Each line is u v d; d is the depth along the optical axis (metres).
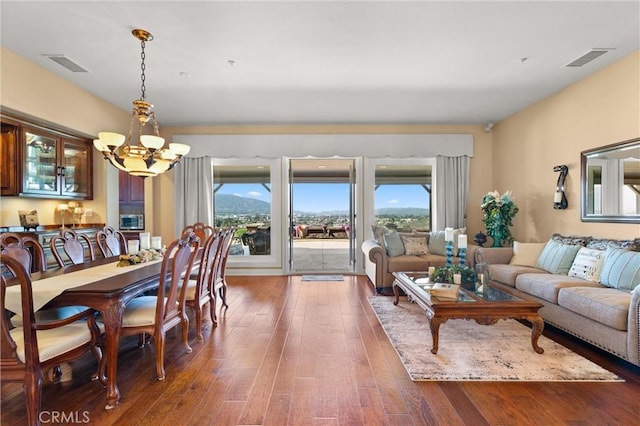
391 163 6.21
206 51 3.30
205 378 2.42
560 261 3.77
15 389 2.31
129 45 3.18
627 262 2.96
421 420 1.93
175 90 4.36
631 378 2.39
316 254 8.44
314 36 3.02
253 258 6.27
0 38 3.05
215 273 3.58
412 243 5.25
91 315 2.17
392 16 2.71
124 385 2.34
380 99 4.73
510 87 4.31
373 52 3.33
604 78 3.72
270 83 4.12
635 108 3.37
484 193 6.15
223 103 4.88
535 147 4.91
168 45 3.18
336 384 2.33
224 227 6.26
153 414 2.00
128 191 6.51
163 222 6.20
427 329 3.37
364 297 4.62
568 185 4.29
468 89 4.36
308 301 4.42
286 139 6.10
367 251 4.99
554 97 4.52
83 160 4.87
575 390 2.24
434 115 5.53
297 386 2.30
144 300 2.77
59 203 4.85
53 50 3.28
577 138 4.12
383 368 2.55
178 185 6.11
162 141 2.95
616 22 2.81
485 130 6.08
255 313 3.92
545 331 3.33
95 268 2.81
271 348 2.93
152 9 2.61
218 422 1.92
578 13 2.67
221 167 6.34
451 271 3.48
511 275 3.88
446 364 2.60
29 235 3.78
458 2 2.53
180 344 3.05
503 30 2.93
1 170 3.83
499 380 2.37
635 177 3.37
